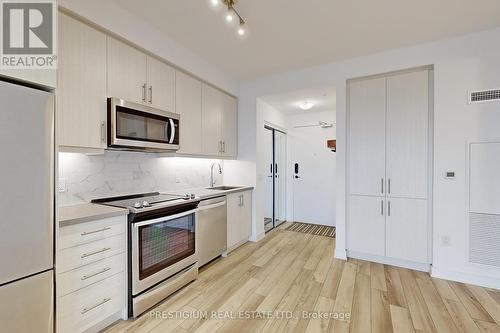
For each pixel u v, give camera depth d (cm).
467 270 245
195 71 292
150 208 197
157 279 207
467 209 245
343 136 309
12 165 113
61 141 168
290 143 516
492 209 235
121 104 200
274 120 453
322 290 232
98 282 168
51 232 129
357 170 305
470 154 243
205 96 315
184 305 207
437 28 237
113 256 178
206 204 277
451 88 251
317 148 493
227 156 362
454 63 251
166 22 229
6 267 112
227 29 240
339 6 204
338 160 311
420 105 273
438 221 257
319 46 273
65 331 149
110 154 232
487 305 206
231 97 373
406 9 208
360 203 304
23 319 118
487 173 237
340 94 311
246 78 375
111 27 197
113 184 234
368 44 270
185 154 283
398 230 284
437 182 257
